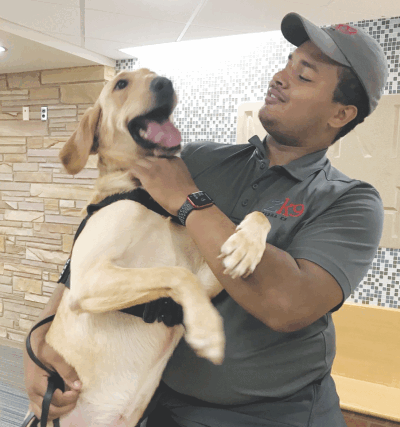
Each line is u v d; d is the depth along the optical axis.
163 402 0.80
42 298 3.13
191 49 2.71
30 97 2.99
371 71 0.76
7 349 3.03
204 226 0.60
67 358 0.66
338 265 0.66
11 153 3.10
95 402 0.66
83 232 0.65
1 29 2.10
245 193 0.80
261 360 0.74
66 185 2.95
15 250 3.18
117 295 0.61
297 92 0.76
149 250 0.66
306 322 0.62
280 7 1.95
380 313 2.35
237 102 2.67
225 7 1.96
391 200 2.37
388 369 2.30
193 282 0.64
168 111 0.67
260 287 0.59
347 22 2.29
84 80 2.82
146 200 0.66
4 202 3.17
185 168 0.68
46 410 0.65
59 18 2.09
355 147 2.41
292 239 0.74
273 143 0.86
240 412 0.76
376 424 1.73
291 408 0.77
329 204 0.75
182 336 0.70
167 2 1.89
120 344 0.66
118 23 2.16
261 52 2.59
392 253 2.42
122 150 0.67
